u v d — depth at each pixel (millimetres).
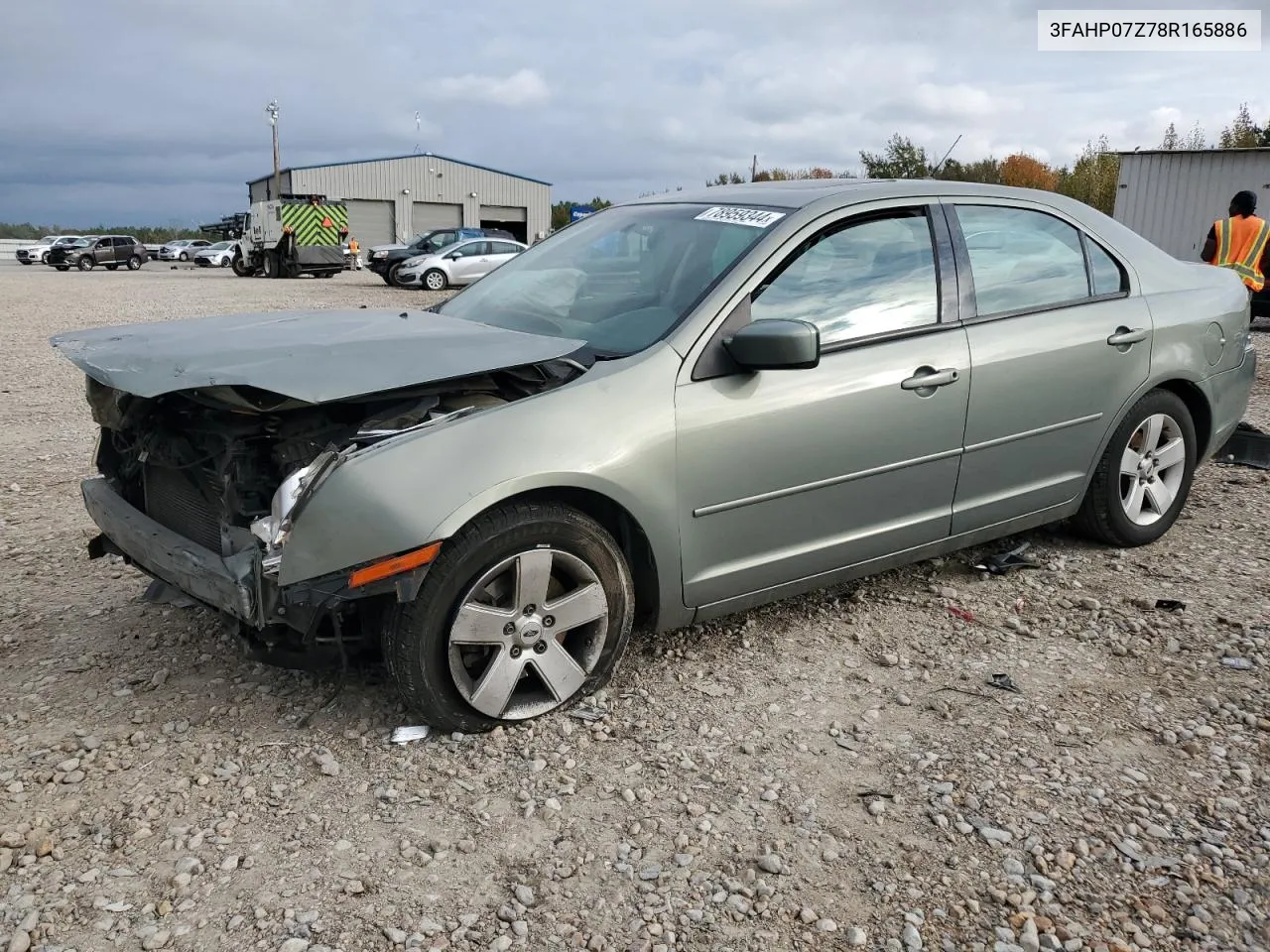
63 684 3484
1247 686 3465
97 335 3549
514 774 2955
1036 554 4703
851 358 3564
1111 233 4543
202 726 3205
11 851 2578
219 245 53062
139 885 2471
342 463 2807
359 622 3057
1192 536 4969
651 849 2627
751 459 3363
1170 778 2932
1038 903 2424
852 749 3094
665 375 3229
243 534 2988
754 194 3963
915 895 2453
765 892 2457
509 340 3242
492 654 3080
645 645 3781
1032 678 3547
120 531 3447
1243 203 8930
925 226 3893
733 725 3234
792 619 4016
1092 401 4285
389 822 2725
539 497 3061
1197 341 4633
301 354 2973
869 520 3742
